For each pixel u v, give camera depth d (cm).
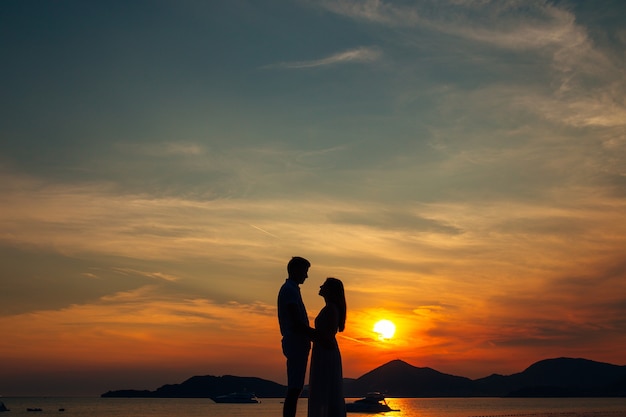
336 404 890
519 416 14850
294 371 862
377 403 12812
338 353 911
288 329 876
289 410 847
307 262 914
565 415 14662
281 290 887
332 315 880
